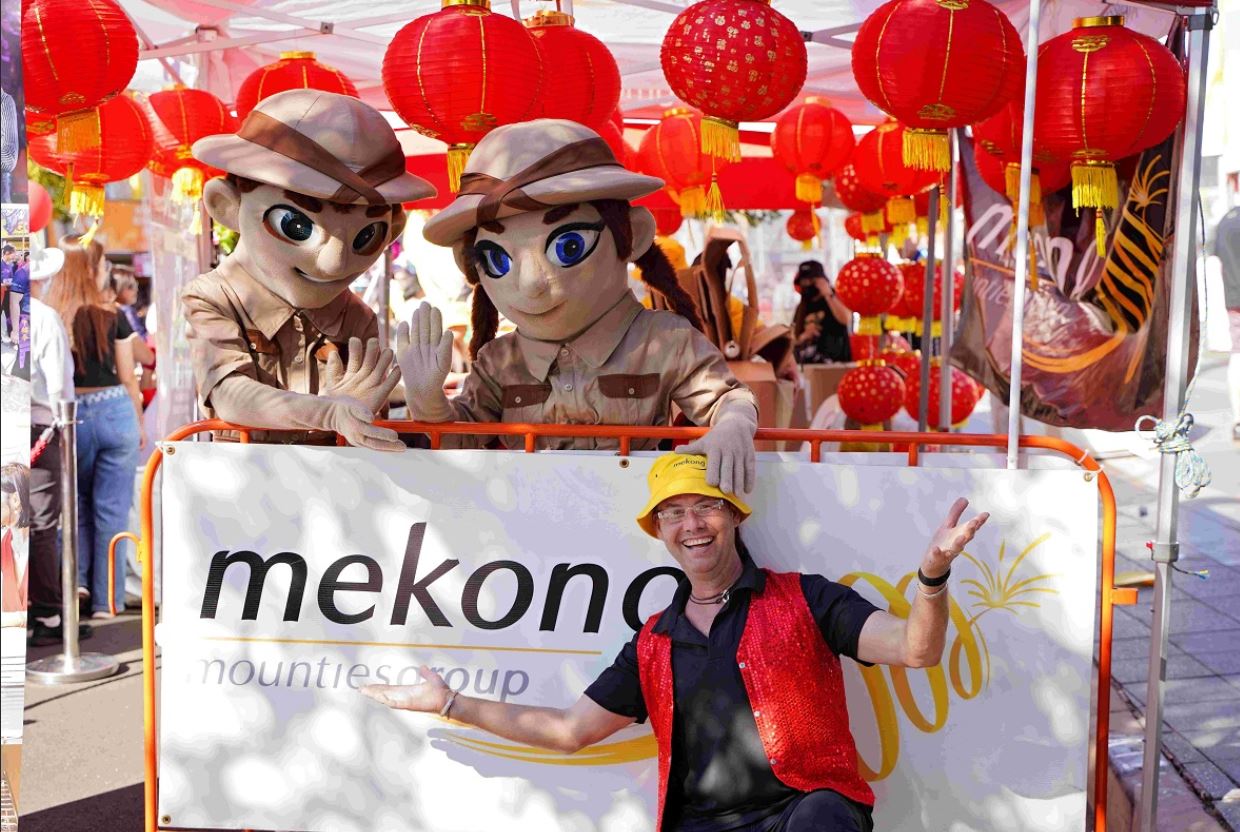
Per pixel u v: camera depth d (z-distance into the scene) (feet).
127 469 24.14
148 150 16.07
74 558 21.09
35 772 16.84
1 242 9.45
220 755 10.75
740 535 10.51
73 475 20.97
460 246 12.07
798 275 31.27
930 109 12.11
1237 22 14.74
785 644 9.49
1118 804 13.80
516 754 10.62
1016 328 10.37
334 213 11.70
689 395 11.75
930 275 22.41
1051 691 10.37
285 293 12.03
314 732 10.69
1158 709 11.48
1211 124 14.90
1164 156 12.92
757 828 9.37
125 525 24.32
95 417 23.50
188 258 21.54
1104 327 14.24
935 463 12.12
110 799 15.93
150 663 10.76
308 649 10.66
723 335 22.86
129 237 36.35
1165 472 11.33
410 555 10.57
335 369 10.87
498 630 10.55
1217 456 18.17
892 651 9.29
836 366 30.04
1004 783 10.41
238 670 10.70
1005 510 10.34
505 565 10.52
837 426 28.91
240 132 11.98
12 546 9.53
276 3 16.92
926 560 8.89
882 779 10.50
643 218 11.76
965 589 10.39
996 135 13.78
